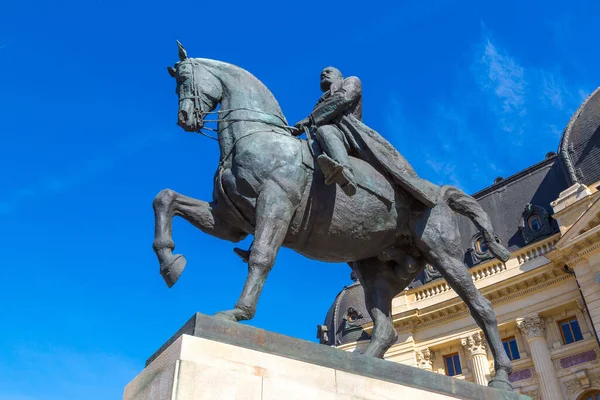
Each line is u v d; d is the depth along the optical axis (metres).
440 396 4.23
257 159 4.86
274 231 4.56
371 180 5.32
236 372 3.38
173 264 4.54
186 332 3.63
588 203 26.56
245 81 5.46
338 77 6.00
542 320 27.06
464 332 29.14
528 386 26.16
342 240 5.25
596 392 24.44
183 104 5.23
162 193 4.85
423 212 5.60
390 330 5.60
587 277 24.66
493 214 33.62
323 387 3.69
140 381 3.65
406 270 5.68
